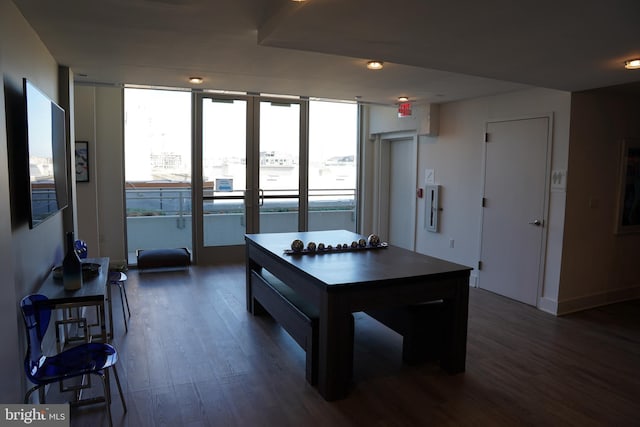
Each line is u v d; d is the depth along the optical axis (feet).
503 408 9.23
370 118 24.16
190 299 16.05
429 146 20.72
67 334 12.13
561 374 10.81
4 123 6.77
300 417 8.77
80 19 9.11
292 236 14.78
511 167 16.67
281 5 8.16
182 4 8.30
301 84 15.65
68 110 13.42
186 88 16.71
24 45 8.90
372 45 9.60
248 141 22.16
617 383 10.41
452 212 19.53
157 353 11.54
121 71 13.92
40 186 8.77
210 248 21.99
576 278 15.51
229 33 10.03
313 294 9.93
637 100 16.14
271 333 12.98
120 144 19.83
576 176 14.99
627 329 13.91
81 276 9.09
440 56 10.36
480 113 17.90
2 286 6.52
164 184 21.17
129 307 15.07
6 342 6.72
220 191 21.94
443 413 9.00
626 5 7.15
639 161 16.48
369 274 9.95
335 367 9.35
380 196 24.59
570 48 9.59
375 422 8.65
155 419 8.60
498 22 8.02
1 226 6.54
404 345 11.30
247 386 9.94
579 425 8.69
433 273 10.11
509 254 16.89
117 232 20.16
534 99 15.74
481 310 15.53
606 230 16.05
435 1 7.08
